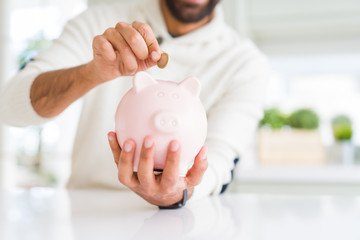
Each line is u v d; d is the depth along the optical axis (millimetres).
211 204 640
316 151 1693
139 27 507
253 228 436
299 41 2082
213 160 787
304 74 2133
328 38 2053
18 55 2309
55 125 2191
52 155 2227
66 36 931
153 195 522
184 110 490
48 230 412
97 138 916
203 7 986
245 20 1837
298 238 388
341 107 2090
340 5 1775
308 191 1534
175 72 1002
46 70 853
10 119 840
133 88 514
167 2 990
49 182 2252
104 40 510
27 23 2309
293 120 1744
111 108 916
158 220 477
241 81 1021
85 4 2266
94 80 662
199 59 1009
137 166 492
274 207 611
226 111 952
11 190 841
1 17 2287
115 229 419
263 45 2121
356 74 2064
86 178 943
